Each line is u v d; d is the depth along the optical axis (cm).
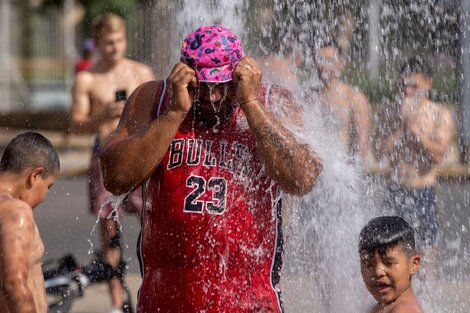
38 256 732
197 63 637
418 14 1758
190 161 659
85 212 1795
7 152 745
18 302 680
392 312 693
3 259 686
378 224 705
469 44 1853
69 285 1113
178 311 663
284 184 650
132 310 1109
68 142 2778
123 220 1426
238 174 660
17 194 739
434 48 1806
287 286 882
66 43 4500
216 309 658
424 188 1094
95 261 1143
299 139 663
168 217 661
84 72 1262
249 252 659
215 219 655
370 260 697
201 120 665
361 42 1659
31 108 3575
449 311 981
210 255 657
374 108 1177
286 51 1048
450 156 1859
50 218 1741
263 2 1192
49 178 753
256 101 641
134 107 684
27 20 4591
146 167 649
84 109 1227
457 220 1485
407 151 1105
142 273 687
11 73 4366
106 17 1269
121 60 1267
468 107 1914
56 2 4072
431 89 1184
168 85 645
